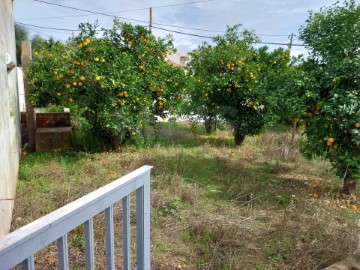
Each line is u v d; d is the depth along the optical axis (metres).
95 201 1.15
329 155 4.01
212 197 3.86
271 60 6.72
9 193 3.14
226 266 2.40
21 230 0.89
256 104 6.45
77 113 6.57
